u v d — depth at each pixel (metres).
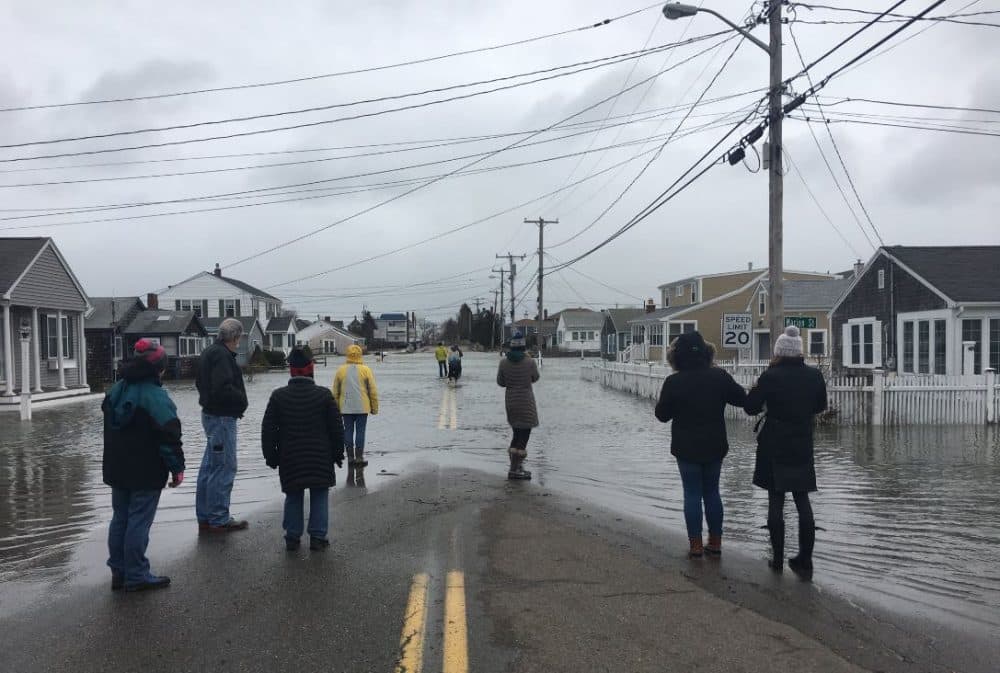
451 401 22.53
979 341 19.22
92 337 38.72
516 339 9.62
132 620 4.58
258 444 13.27
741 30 13.79
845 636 4.41
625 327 64.25
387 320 146.75
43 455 12.50
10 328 24.06
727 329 17.28
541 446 12.91
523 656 4.04
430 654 4.06
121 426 5.14
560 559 5.87
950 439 13.52
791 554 6.18
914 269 21.03
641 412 19.39
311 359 6.39
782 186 13.89
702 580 5.42
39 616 4.66
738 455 11.76
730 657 4.06
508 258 69.62
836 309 26.92
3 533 7.06
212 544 6.38
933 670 3.97
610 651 4.12
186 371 40.56
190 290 70.25
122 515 5.24
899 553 6.27
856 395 15.48
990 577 5.62
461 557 5.91
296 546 6.17
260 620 4.56
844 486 9.22
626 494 8.73
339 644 4.20
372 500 8.17
